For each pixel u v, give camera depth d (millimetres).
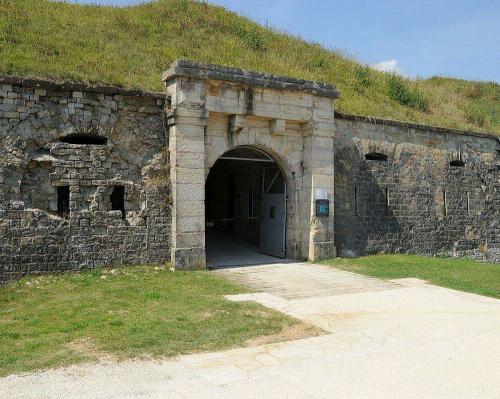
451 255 18703
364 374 5863
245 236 19156
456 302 9781
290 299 9852
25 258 11273
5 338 7133
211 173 22031
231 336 7242
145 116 12812
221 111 13234
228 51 18844
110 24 18188
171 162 12875
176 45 17891
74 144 11945
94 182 12094
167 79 13008
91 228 12023
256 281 11664
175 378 5664
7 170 11211
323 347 6855
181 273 12180
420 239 17953
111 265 12227
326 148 14953
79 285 10781
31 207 11539
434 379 5738
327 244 14938
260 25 23375
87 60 13922
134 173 12617
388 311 8938
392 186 17344
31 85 11438
